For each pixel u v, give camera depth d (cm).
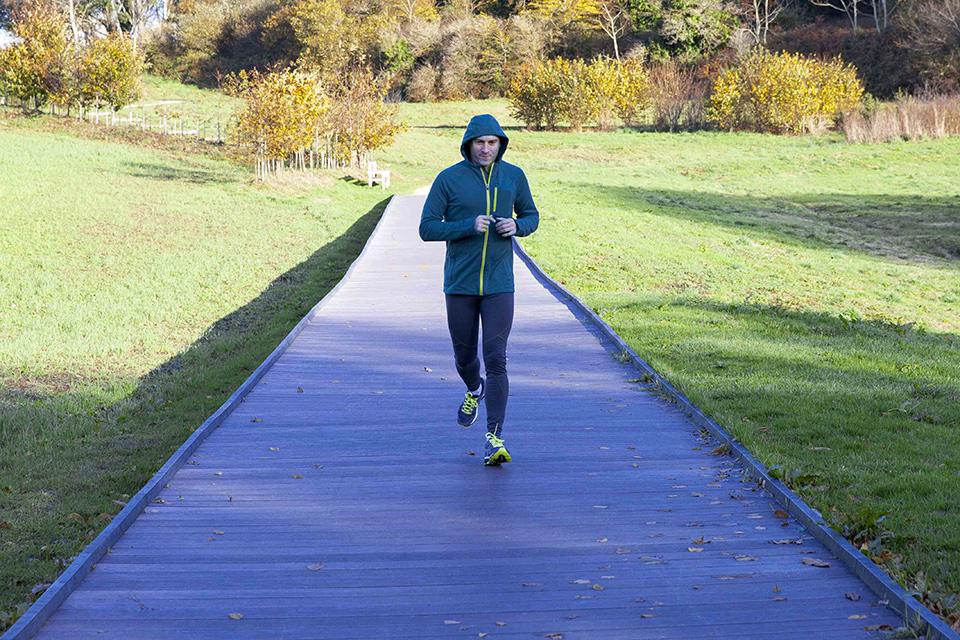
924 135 3966
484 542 422
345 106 3139
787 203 2745
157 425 726
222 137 3897
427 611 350
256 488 503
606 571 386
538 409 676
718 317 1055
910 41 5031
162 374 920
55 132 3597
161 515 460
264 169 2738
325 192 2720
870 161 3531
